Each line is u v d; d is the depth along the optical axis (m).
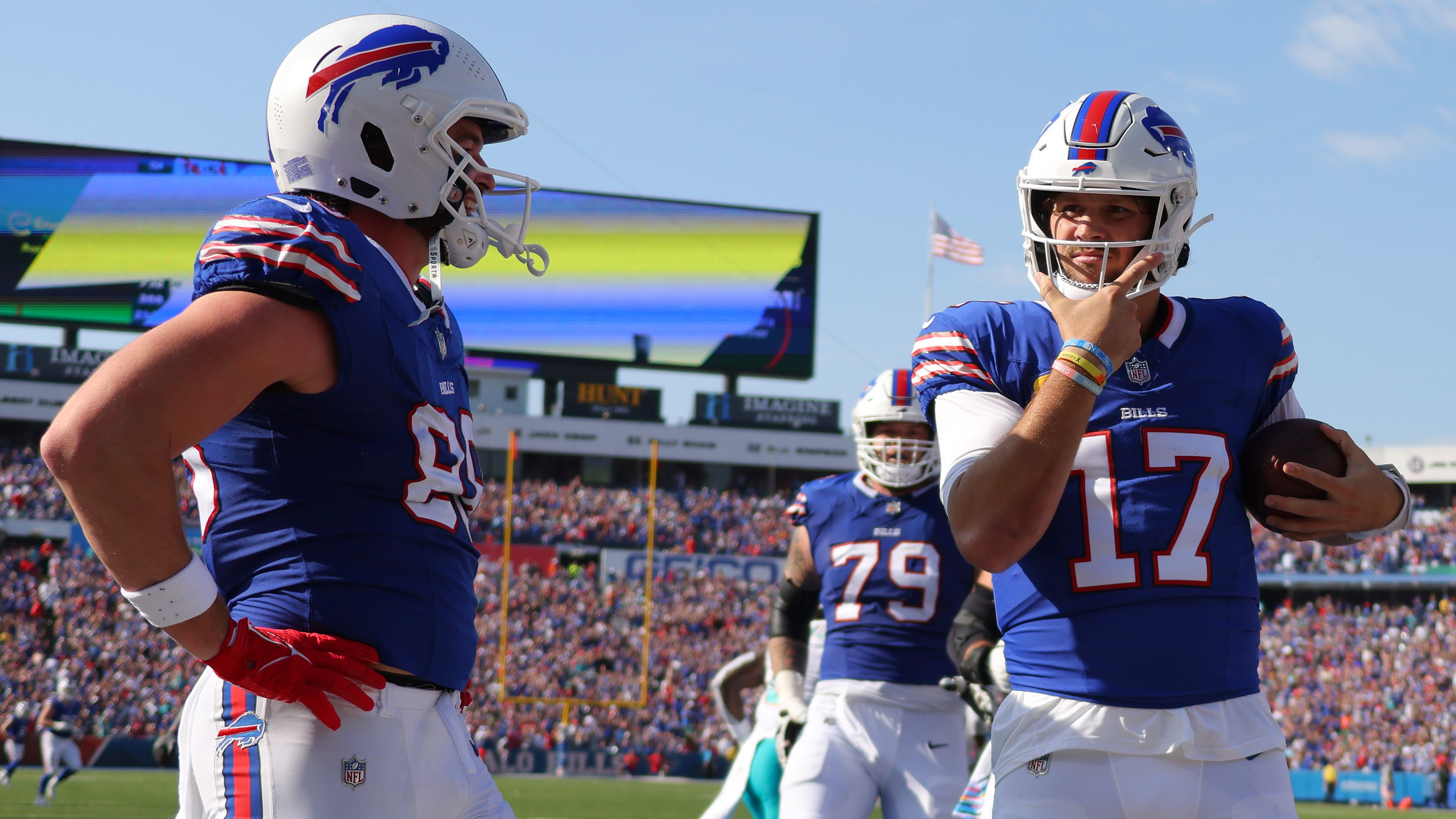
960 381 6.38
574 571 79.62
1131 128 6.23
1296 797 61.41
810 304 77.44
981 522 5.70
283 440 5.04
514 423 85.25
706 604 78.94
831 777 11.65
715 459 88.12
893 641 11.97
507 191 6.07
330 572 5.05
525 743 62.25
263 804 4.87
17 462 74.06
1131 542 6.09
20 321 67.56
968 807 9.36
